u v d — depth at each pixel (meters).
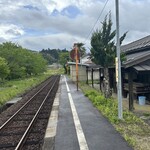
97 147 7.20
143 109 13.91
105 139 7.97
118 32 10.48
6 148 8.81
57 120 11.10
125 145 7.32
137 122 10.37
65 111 13.42
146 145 7.32
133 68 13.30
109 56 16.91
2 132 10.98
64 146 7.45
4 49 44.81
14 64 44.00
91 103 16.19
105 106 14.15
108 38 17.67
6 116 14.94
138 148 7.04
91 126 9.79
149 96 16.45
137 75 18.78
